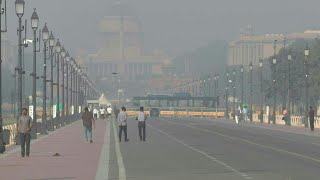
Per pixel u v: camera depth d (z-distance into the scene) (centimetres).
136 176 6056
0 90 9356
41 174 6272
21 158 8275
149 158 8325
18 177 6000
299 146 10881
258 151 9612
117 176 6059
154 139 13350
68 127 19975
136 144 11550
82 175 6172
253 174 6169
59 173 6369
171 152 9469
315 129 19050
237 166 7062
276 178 5809
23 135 8450
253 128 19888
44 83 15662
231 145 11206
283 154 8969
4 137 10481
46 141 12350
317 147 10606
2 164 7412
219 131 17550
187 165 7238
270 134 15738
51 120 17188
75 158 8306
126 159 8162
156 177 5950
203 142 12200
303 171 6462
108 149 10150
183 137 14200
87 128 12094
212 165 7212
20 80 11588
